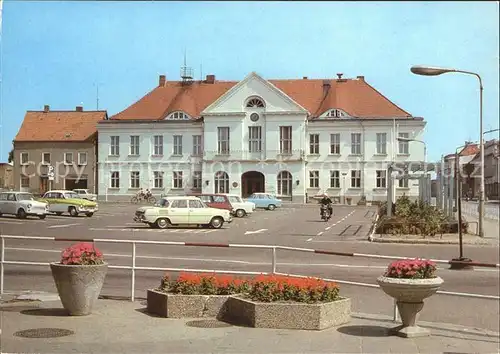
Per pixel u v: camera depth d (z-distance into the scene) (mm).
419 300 8898
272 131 74062
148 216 34094
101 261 10070
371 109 75250
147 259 19438
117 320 9594
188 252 22031
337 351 7898
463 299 13156
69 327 9070
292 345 8148
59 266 9727
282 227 36375
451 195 33375
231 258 20125
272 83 77875
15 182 54406
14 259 18578
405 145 73688
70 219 39969
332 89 78312
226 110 74500
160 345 8070
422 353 7969
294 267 17734
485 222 40625
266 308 9125
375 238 27578
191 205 34750
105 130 75750
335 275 16078
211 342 8250
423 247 25203
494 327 10555
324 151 74875
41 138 67375
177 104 76812
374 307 11891
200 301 9805
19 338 8383
